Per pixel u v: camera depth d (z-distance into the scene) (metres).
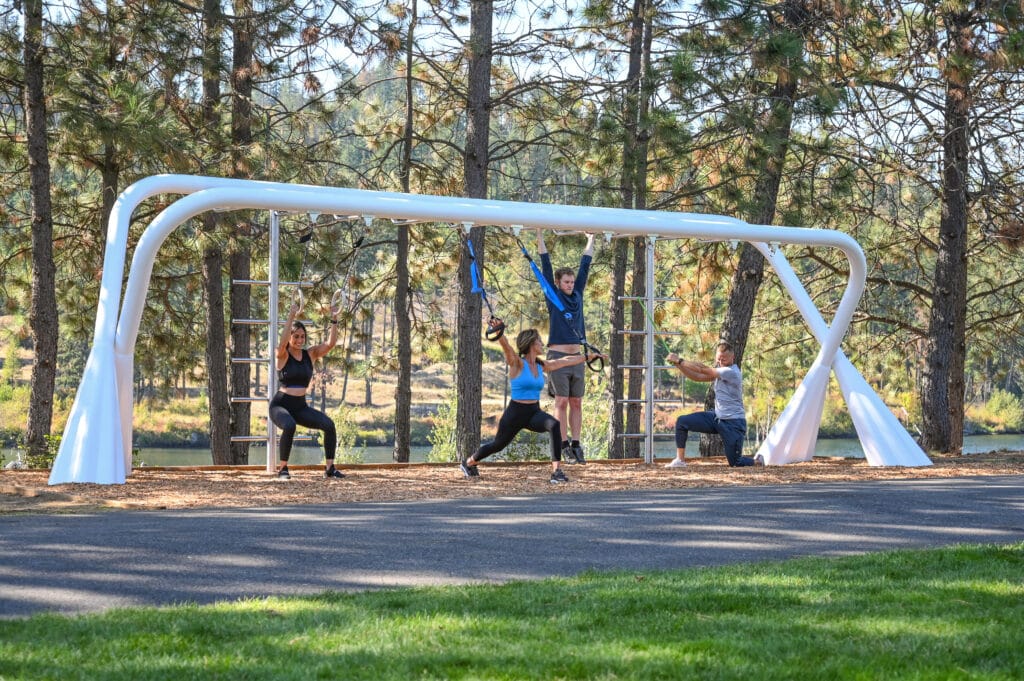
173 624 5.09
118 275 11.16
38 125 14.42
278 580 6.23
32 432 14.29
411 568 6.66
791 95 17.55
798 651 4.80
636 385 24.19
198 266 20.92
